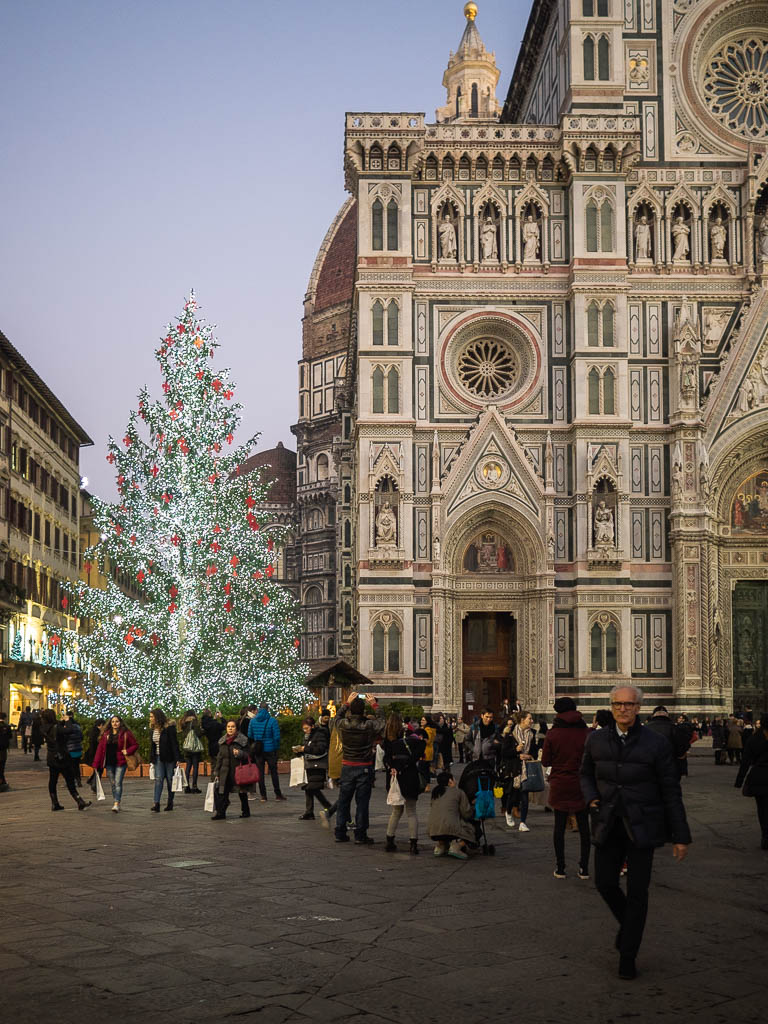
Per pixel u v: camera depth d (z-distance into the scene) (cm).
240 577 5428
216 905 1717
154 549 5238
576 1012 1203
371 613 6588
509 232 6931
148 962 1369
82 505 11412
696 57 7075
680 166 6988
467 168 6950
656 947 1506
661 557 6756
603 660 6594
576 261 6788
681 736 2666
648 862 1355
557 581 6694
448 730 4544
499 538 6850
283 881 1948
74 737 3225
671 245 6962
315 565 15012
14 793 3884
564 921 1645
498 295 6862
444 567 6681
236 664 5359
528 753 2781
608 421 6700
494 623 6950
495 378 6944
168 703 5109
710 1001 1248
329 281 16450
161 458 5203
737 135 7019
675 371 6806
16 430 8250
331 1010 1191
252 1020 1155
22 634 8238
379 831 2797
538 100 8175
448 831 2270
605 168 6856
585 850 2038
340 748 2798
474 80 15338
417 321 6850
